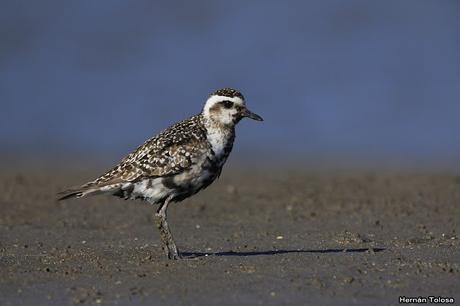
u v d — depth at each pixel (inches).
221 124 556.7
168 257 542.3
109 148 1128.2
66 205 771.4
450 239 596.7
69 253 564.1
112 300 452.4
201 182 551.8
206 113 558.6
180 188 545.6
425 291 458.6
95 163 1047.0
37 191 840.9
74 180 915.4
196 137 546.6
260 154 1095.0
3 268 518.6
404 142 1135.6
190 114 1197.1
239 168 1003.9
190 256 553.3
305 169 992.2
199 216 718.5
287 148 1126.4
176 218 710.5
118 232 653.3
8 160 1057.5
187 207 756.6
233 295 455.8
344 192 817.5
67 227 676.7
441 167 993.5
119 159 1073.5
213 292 461.1
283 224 675.4
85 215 727.7
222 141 556.4
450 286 466.9
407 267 503.8
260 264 514.3
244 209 746.8
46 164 1037.2
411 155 1080.8
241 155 1091.3
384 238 609.3
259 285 470.9
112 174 540.4
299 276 486.3
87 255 555.8
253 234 636.7
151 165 535.5
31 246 597.3
